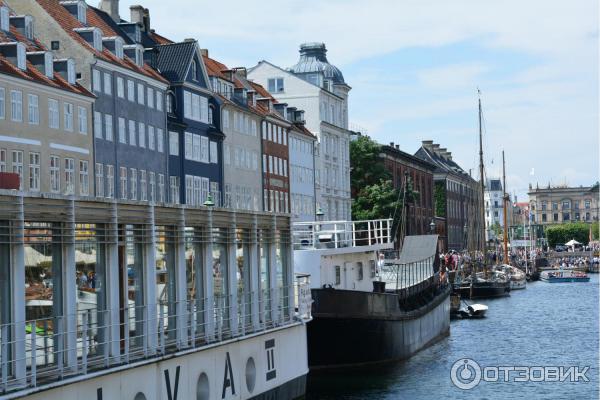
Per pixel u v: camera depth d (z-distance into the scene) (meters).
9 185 21.75
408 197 120.50
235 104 88.75
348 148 120.75
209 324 25.34
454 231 170.00
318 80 113.88
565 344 53.66
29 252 18.81
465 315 72.06
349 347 37.34
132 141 72.12
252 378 27.62
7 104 58.03
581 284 135.50
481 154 113.81
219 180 86.38
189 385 23.75
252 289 28.59
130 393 21.16
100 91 68.06
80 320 20.31
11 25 65.69
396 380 38.56
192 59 81.25
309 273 36.75
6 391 17.69
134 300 22.41
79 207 20.11
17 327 18.22
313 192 109.50
